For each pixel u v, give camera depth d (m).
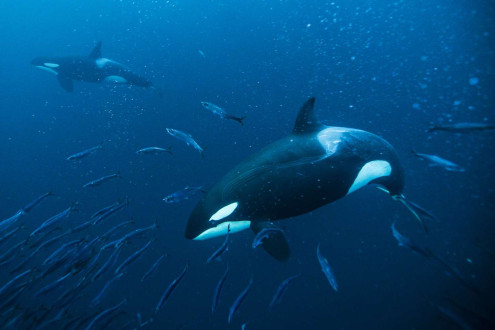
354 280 7.57
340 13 24.98
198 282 8.19
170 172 10.82
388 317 6.78
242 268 8.23
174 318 7.64
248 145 11.05
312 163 5.32
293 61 16.81
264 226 5.38
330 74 15.17
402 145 10.31
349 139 5.77
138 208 10.09
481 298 6.09
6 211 12.23
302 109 5.52
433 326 6.16
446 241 7.62
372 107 12.32
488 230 7.40
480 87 12.80
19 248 4.84
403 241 3.69
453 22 19.97
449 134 10.45
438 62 15.58
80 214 10.78
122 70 10.78
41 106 19.31
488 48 15.89
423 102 12.30
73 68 10.95
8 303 4.66
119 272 4.49
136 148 12.09
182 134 4.39
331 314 7.16
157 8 29.58
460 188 8.71
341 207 8.95
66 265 4.61
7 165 14.54
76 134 15.06
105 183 11.30
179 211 9.76
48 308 4.87
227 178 5.66
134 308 7.94
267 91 13.85
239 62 17.20
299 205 5.47
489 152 9.60
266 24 23.34
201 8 27.95
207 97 13.84
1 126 18.09
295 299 7.55
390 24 22.88
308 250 8.21
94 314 4.96
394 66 15.70
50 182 12.78
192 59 18.48
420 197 8.71
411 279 7.26
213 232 5.87
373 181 5.99
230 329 7.32
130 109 14.07
